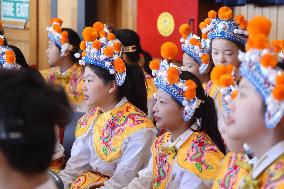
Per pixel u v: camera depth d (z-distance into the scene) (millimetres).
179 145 3176
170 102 3121
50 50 5773
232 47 4191
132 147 3576
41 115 1650
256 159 2172
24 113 1625
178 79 3104
